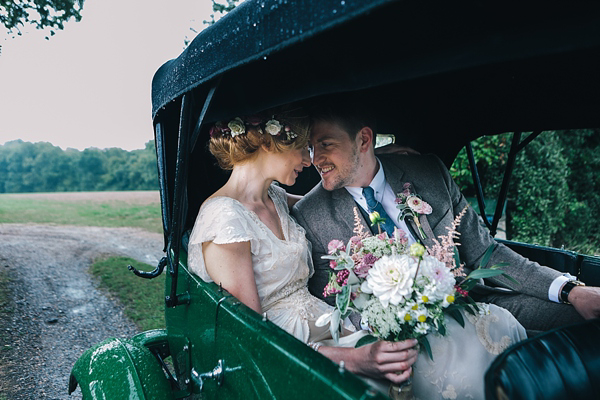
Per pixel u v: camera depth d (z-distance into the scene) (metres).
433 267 1.23
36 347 3.92
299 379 0.89
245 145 1.65
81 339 4.12
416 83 2.09
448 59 0.72
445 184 2.10
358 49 0.88
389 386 1.38
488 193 6.00
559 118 2.07
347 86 0.96
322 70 1.00
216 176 2.30
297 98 1.12
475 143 5.75
